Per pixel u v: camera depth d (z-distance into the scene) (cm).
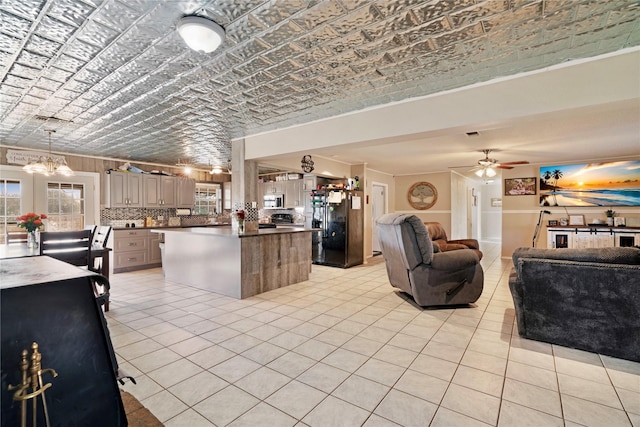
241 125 412
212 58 233
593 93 232
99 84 276
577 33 201
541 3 171
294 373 221
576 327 254
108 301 353
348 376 217
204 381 211
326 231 661
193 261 470
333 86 286
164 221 698
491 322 319
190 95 304
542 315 267
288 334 289
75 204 577
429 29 197
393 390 200
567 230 620
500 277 532
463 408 182
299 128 409
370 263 693
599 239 594
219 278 432
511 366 229
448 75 264
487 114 274
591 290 247
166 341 274
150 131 434
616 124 380
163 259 526
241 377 216
